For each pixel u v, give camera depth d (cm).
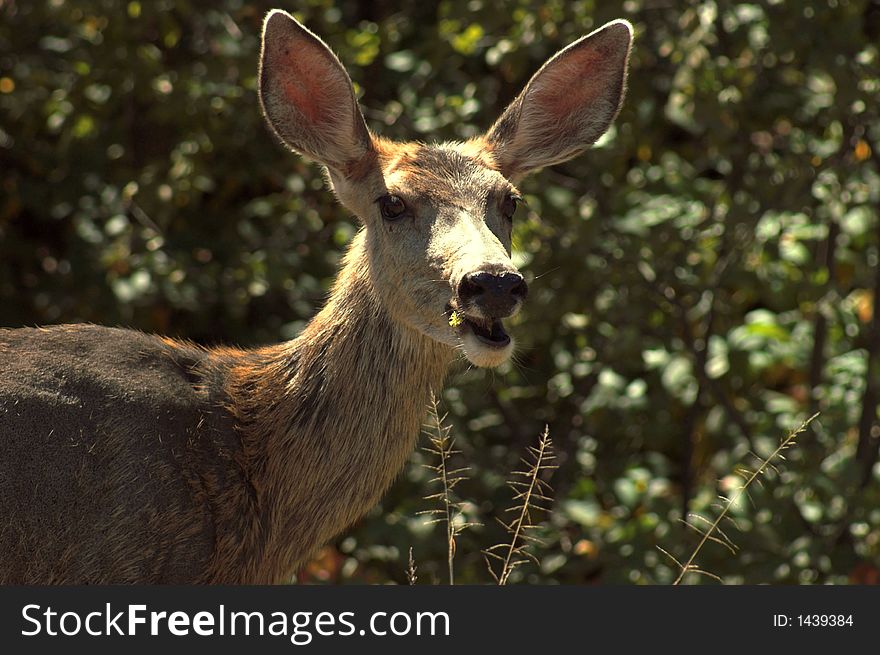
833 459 1170
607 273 1136
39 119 1316
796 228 1270
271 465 757
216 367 770
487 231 723
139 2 1208
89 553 688
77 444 689
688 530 1105
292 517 761
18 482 675
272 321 1315
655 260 1145
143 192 1219
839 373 1213
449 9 1172
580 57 830
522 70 1158
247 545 740
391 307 746
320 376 762
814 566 1075
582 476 1209
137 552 696
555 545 1162
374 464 761
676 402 1246
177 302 1198
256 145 1262
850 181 1120
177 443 716
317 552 784
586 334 1177
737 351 1215
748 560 1073
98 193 1277
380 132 1228
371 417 756
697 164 1304
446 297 719
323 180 1255
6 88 1293
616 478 1196
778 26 1079
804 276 1189
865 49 1112
